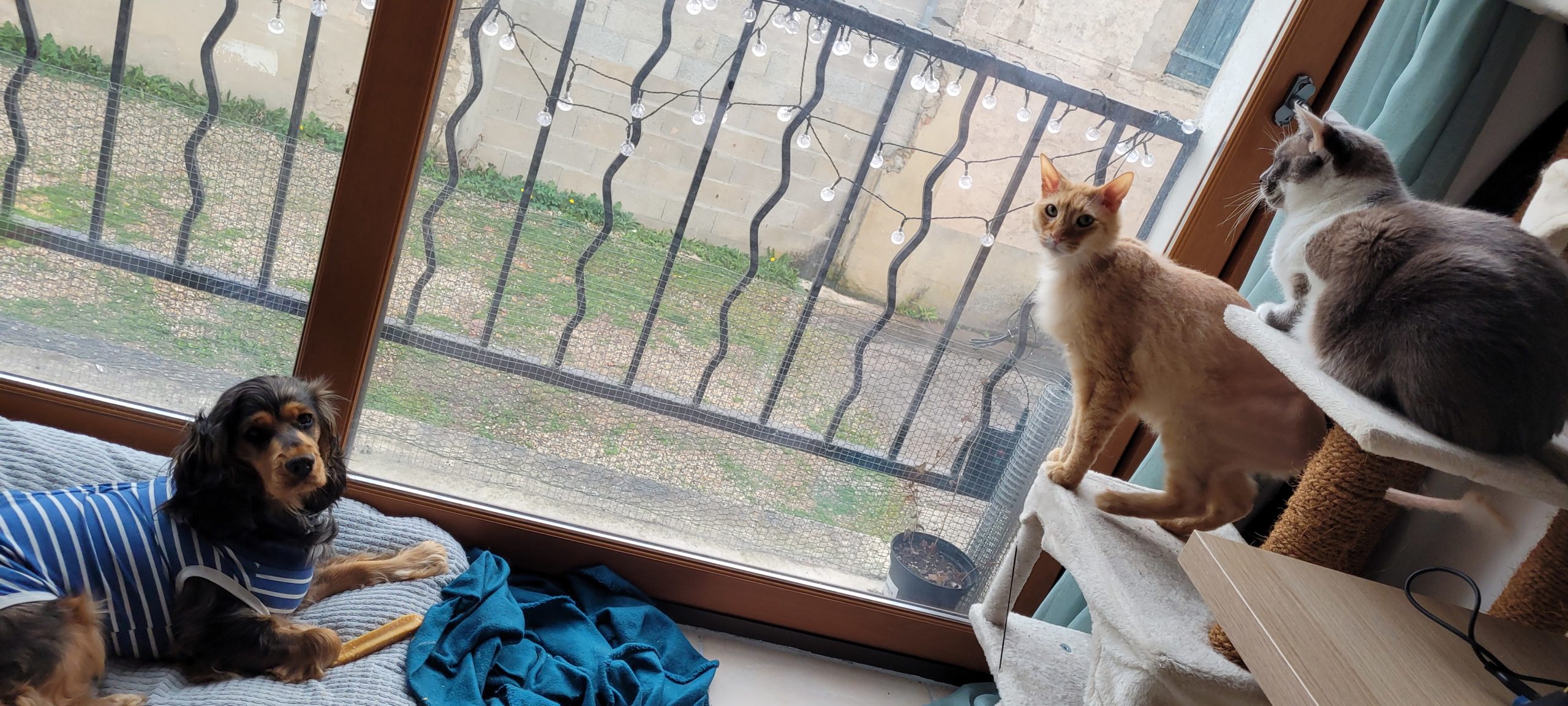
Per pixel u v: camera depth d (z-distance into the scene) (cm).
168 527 125
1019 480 189
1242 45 156
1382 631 92
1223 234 159
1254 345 117
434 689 140
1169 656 105
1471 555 133
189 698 125
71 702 114
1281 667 86
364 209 152
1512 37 131
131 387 172
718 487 190
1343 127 122
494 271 169
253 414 124
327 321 159
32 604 108
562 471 185
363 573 155
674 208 169
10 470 142
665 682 163
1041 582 188
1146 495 139
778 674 186
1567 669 92
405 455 179
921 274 176
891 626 193
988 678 200
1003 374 183
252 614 130
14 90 153
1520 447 99
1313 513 116
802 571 195
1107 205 138
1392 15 136
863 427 187
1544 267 100
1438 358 98
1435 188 140
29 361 168
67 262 164
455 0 140
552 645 162
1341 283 110
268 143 160
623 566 184
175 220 164
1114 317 139
